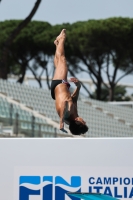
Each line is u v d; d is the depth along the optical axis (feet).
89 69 567.18
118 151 73.92
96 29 540.93
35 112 294.25
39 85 588.91
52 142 74.49
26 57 574.15
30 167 74.49
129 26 538.88
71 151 74.28
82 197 73.82
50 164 74.33
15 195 74.33
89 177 74.02
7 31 566.36
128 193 73.56
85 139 74.28
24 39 570.87
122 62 556.10
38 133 277.23
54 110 323.57
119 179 73.77
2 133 245.65
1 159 74.69
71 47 564.71
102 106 382.63
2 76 370.32
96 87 582.76
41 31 578.25
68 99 77.41
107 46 549.54
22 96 309.22
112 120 362.94
